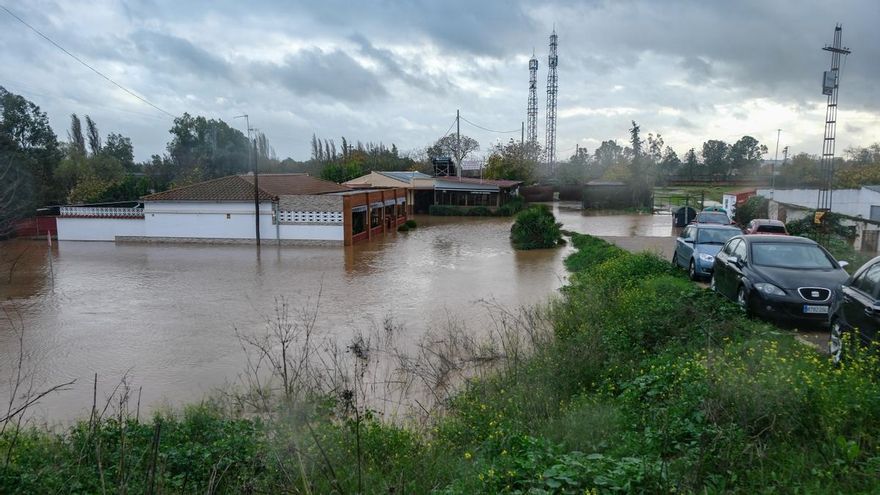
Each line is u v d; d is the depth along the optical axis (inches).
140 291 774.5
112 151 2583.7
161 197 1346.0
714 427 199.5
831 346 306.3
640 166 2190.0
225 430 275.0
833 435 184.4
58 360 477.7
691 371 265.3
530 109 3415.4
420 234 1492.4
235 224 1323.8
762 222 880.9
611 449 216.1
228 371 437.4
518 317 531.2
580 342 360.5
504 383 334.6
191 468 229.9
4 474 209.6
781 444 189.0
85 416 352.2
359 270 931.3
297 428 242.5
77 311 659.4
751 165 3356.3
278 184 1480.1
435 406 339.3
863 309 270.1
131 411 361.7
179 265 1007.0
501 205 2087.8
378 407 347.3
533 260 1019.3
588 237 1213.1
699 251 629.9
